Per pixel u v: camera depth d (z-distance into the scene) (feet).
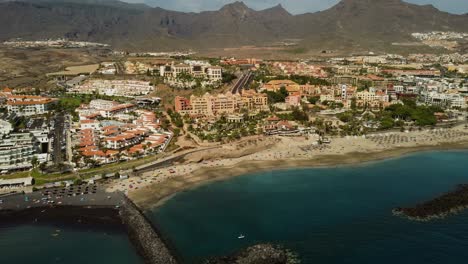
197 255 521.24
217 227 601.21
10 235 580.71
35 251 535.19
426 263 497.87
